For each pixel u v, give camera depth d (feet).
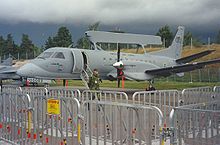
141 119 19.72
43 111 24.45
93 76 58.95
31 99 25.26
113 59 98.94
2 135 28.78
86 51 94.43
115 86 138.62
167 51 125.70
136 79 100.32
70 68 91.35
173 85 142.82
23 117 25.82
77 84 160.25
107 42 104.32
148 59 108.17
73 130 22.09
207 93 35.88
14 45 527.40
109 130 24.20
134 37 112.06
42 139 24.31
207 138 17.02
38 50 458.50
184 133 17.48
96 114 21.93
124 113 21.30
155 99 34.55
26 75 89.10
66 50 92.12
